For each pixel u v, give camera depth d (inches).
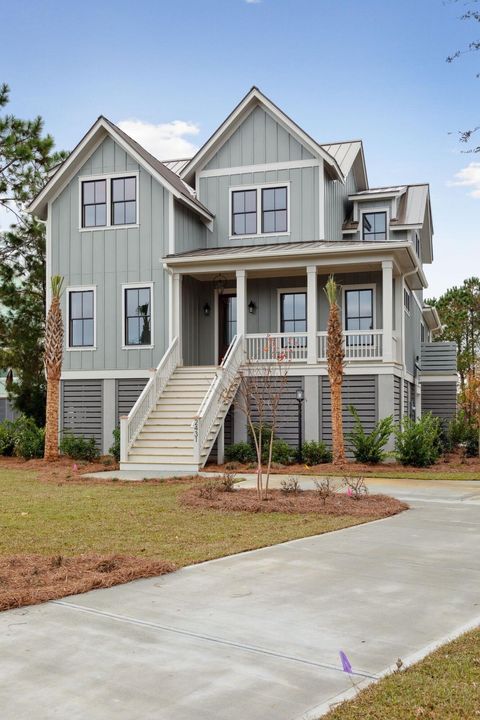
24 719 157.8
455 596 255.9
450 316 2081.7
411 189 1100.5
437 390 1219.9
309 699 168.1
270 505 459.2
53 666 188.1
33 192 1079.0
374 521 420.2
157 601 248.2
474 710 160.2
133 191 919.0
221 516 431.8
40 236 1079.0
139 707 164.1
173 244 896.3
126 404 911.0
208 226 977.5
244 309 858.1
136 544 346.0
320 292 940.0
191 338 946.1
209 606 242.4
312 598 252.7
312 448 779.4
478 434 944.3
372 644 205.2
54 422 813.9
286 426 836.6
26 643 205.0
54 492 555.2
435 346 1222.9
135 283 911.7
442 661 189.2
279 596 255.1
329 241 919.7
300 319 938.1
